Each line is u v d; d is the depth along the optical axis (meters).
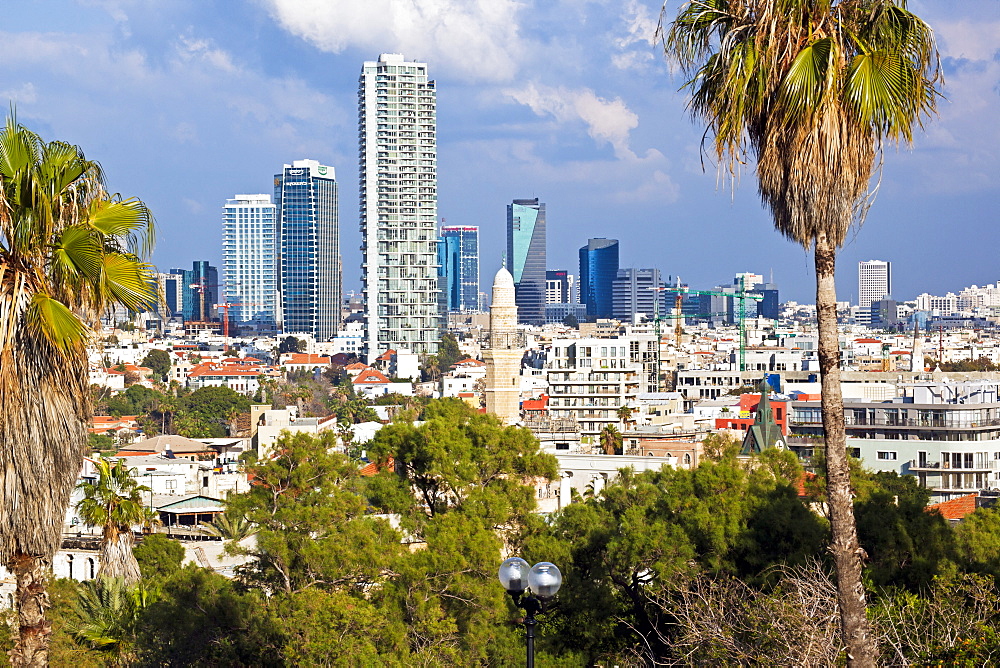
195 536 135.38
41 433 40.12
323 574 66.00
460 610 68.31
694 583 66.44
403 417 93.12
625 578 74.06
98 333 42.88
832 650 46.12
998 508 85.31
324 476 75.56
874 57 39.47
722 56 41.28
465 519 74.19
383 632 61.81
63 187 42.16
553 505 114.69
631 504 82.50
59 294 41.69
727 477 78.50
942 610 50.81
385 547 67.94
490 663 68.31
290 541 67.81
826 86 39.16
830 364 41.69
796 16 39.62
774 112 40.31
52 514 40.75
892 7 40.38
